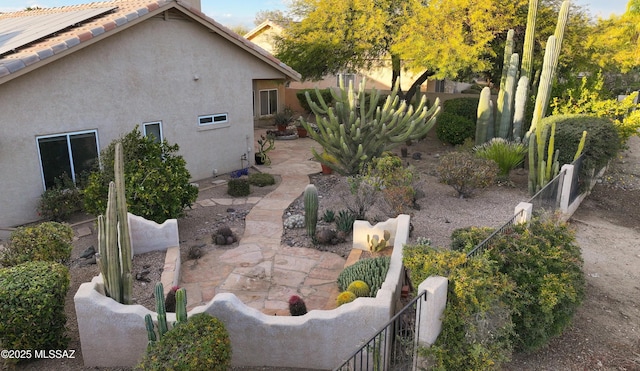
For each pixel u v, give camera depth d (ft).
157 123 46.60
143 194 32.86
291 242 34.71
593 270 32.89
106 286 21.70
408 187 38.91
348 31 69.92
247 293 27.14
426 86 101.96
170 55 46.29
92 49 39.60
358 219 37.24
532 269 22.49
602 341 24.18
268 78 58.23
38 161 37.65
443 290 18.35
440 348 17.87
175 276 28.02
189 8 45.57
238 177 52.85
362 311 20.15
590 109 57.36
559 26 52.21
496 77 77.36
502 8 61.46
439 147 71.31
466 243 25.17
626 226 42.29
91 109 40.52
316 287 27.84
